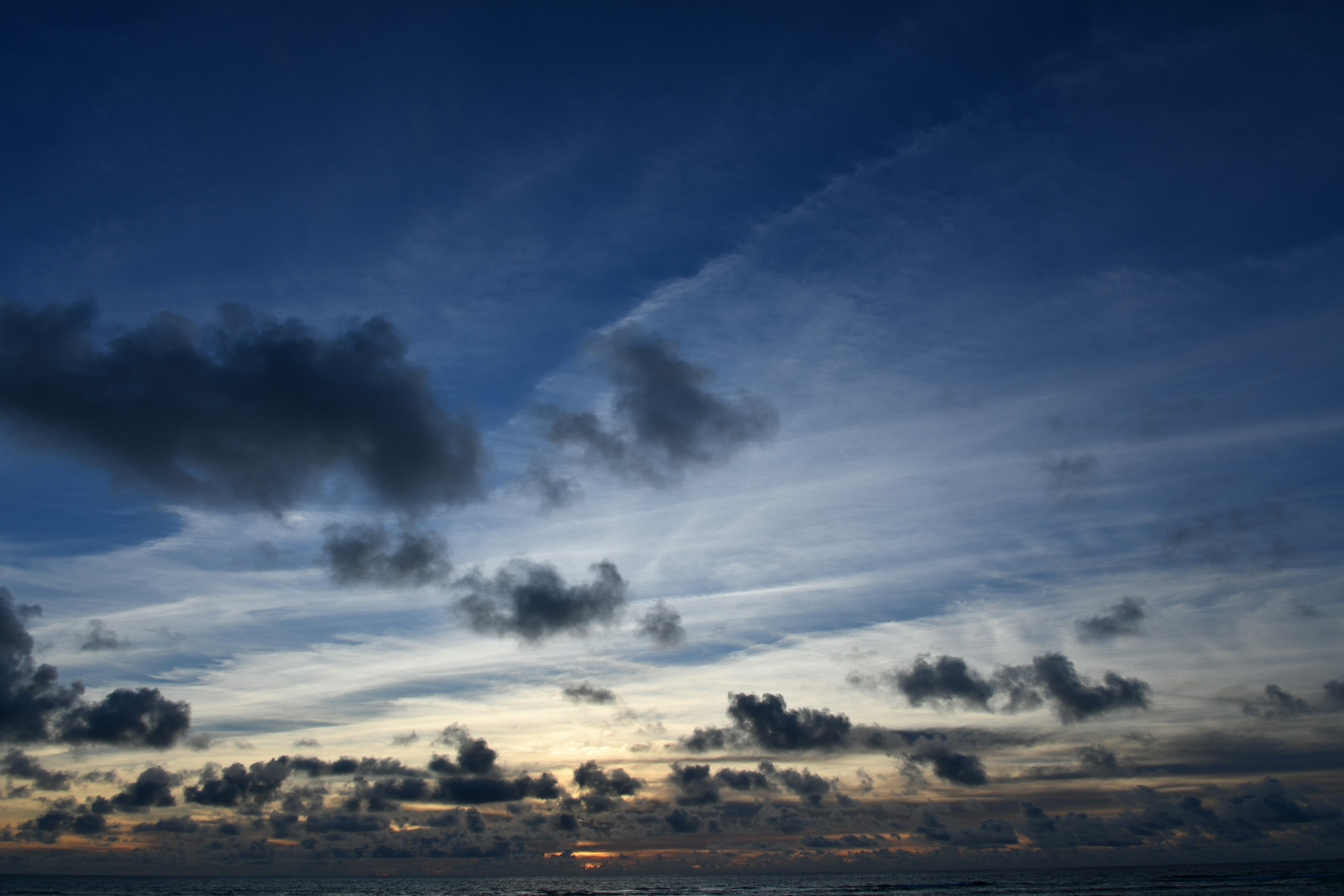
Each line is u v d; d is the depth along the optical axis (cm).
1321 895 13588
